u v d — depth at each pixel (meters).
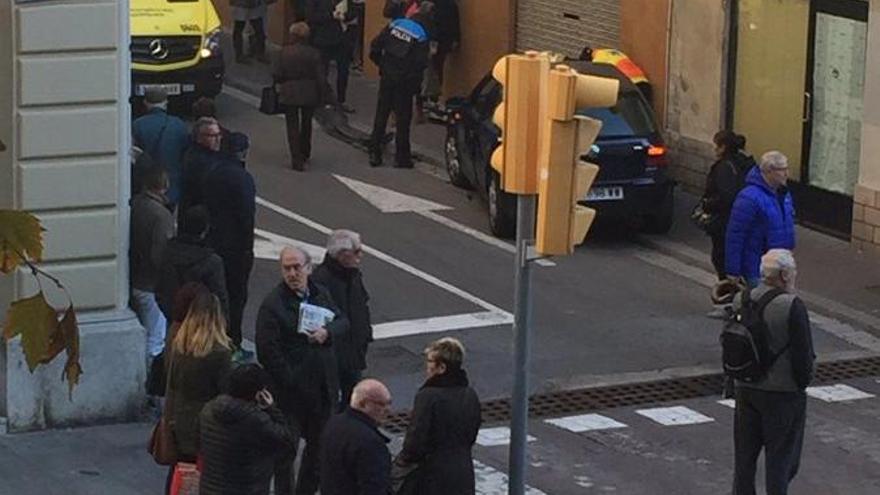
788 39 20.06
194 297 10.29
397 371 14.84
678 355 15.50
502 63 9.02
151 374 11.37
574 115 8.84
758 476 12.35
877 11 18.50
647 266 18.56
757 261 14.29
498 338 15.87
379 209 20.47
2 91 12.45
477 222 19.95
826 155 19.70
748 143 20.86
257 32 29.16
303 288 10.93
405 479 9.59
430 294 17.14
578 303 17.09
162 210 13.07
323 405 10.96
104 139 12.69
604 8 23.28
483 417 13.77
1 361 12.61
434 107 25.23
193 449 10.10
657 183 18.94
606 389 14.54
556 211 8.83
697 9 21.22
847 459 12.88
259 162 22.62
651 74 22.16
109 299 12.90
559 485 12.22
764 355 10.90
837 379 14.98
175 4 24.81
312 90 21.92
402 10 22.92
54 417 12.79
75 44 12.49
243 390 9.20
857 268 18.44
